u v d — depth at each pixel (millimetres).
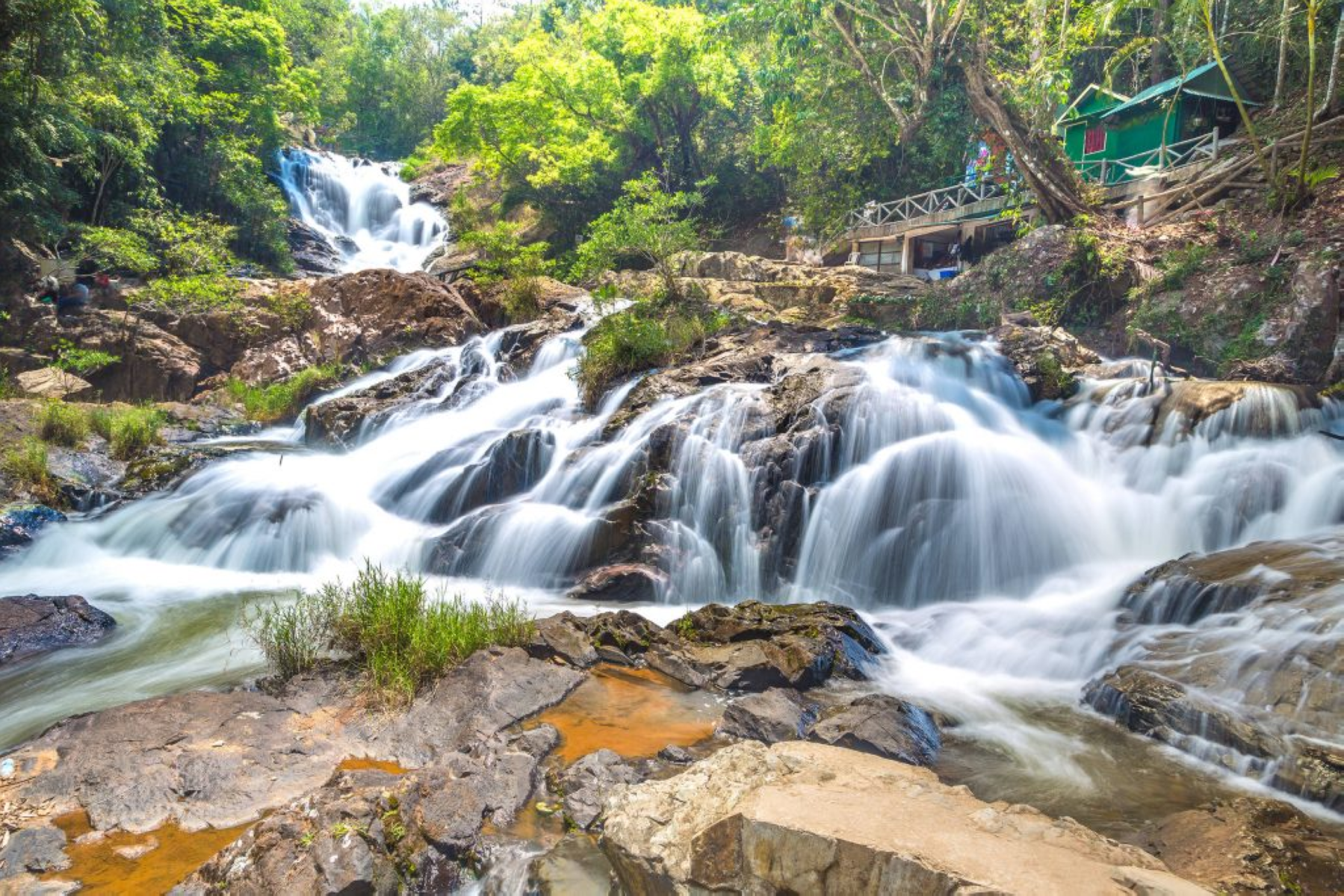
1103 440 9898
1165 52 24984
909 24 21625
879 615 7977
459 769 4305
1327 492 7641
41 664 6840
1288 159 16422
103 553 10484
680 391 11578
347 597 7012
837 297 19875
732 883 2875
